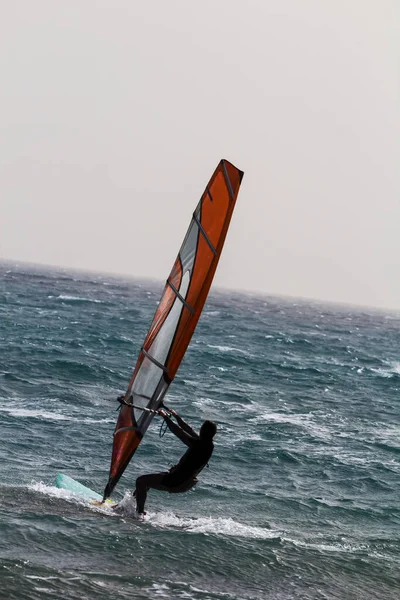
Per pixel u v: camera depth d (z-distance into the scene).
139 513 41.72
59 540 36.16
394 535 45.44
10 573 31.22
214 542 38.44
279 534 42.72
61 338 158.50
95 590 30.98
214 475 56.84
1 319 191.12
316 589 34.62
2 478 48.34
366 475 62.31
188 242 35.84
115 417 77.06
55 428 68.00
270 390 115.12
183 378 117.44
